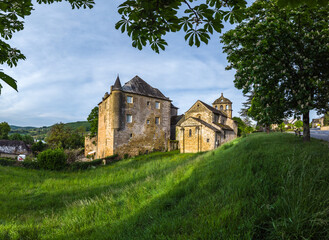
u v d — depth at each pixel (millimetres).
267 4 9281
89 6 3562
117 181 12539
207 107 36594
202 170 7809
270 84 9164
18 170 18641
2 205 8203
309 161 4996
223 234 2588
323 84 9461
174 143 39750
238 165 6371
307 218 2514
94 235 4199
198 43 2410
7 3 2992
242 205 3316
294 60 9094
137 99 33938
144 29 2459
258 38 9086
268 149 8680
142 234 3566
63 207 7859
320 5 1802
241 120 55625
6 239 4598
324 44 7992
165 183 7148
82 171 21000
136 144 33156
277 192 3629
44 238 4625
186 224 3357
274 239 2459
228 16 2191
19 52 3658
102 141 35906
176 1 2074
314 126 69062
